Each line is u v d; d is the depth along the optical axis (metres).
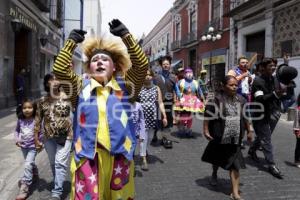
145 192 5.43
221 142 5.07
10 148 7.98
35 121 5.13
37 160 7.34
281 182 5.91
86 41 3.29
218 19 26.83
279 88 6.29
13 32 16.48
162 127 8.34
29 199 5.10
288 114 13.44
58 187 4.98
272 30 18.94
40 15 22.25
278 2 18.22
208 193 5.39
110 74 3.26
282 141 9.47
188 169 6.72
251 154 7.30
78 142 3.20
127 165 3.28
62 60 3.10
